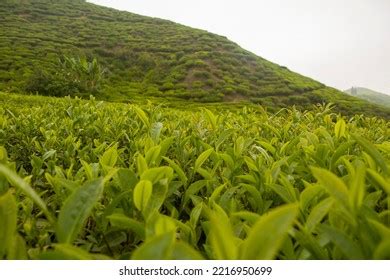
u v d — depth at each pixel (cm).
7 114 454
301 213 97
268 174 128
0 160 122
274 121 310
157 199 98
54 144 225
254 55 5762
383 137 261
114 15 6738
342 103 4431
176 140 181
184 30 6175
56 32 5375
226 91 4278
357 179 71
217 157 163
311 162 159
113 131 266
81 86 3341
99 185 83
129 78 4594
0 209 66
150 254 56
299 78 5281
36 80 3144
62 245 60
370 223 71
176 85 4356
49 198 136
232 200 113
